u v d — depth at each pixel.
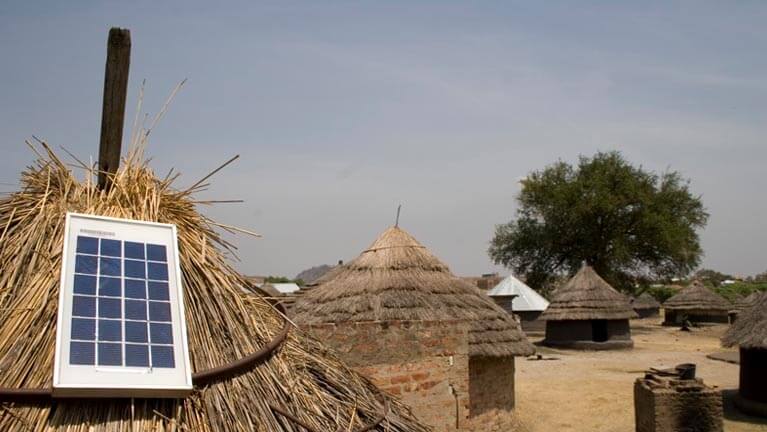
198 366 4.36
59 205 4.88
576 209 49.47
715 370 26.31
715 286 77.19
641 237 49.88
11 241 4.66
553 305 35.59
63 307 4.05
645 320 58.22
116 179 5.19
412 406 9.30
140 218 4.96
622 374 25.69
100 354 3.95
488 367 14.38
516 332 15.15
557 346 35.16
